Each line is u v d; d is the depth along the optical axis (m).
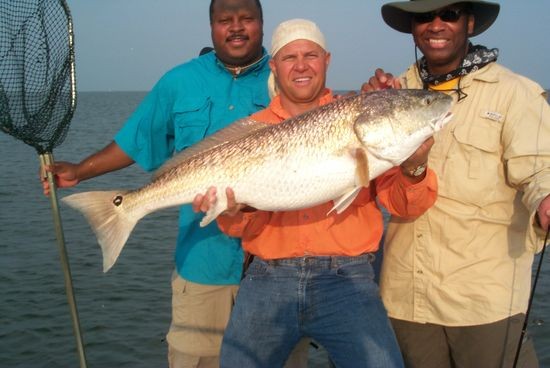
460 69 1.94
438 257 1.95
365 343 1.73
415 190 1.79
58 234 2.13
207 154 1.91
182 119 2.25
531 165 1.78
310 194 1.82
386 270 2.07
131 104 55.69
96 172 2.32
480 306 1.92
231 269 2.23
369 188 1.88
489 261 1.92
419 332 2.03
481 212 1.92
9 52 2.08
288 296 1.80
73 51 2.14
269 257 1.84
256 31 2.21
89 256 4.99
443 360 2.04
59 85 2.13
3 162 11.66
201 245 2.24
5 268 4.68
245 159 1.86
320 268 1.80
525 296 1.96
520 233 1.93
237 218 1.87
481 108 1.91
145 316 3.83
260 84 2.26
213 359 2.33
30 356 3.36
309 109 1.90
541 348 3.28
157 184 1.95
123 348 3.44
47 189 2.17
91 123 25.11
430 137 1.80
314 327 1.80
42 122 2.11
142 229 6.00
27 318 3.78
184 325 2.29
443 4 1.86
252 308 1.83
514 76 1.91
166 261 4.94
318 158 1.81
